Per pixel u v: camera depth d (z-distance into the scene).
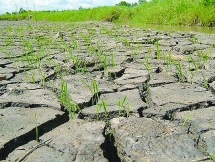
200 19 13.24
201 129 1.95
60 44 6.31
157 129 1.96
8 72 3.71
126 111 2.29
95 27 12.09
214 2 13.07
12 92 2.85
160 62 4.12
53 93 2.85
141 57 4.53
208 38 6.88
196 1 14.68
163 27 12.66
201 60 4.21
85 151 1.71
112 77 3.46
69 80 3.30
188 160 1.59
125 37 7.35
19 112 2.35
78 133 1.95
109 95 2.75
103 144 1.80
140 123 2.06
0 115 2.29
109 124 2.11
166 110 2.29
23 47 6.07
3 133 1.95
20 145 1.89
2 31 11.09
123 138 1.85
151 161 1.59
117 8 21.17
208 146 1.74
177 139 1.82
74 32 9.55
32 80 3.32
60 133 1.96
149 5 19.23
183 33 8.13
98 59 4.33
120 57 4.53
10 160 1.65
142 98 2.71
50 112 2.32
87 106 2.52
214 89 2.84
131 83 3.13
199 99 2.54
